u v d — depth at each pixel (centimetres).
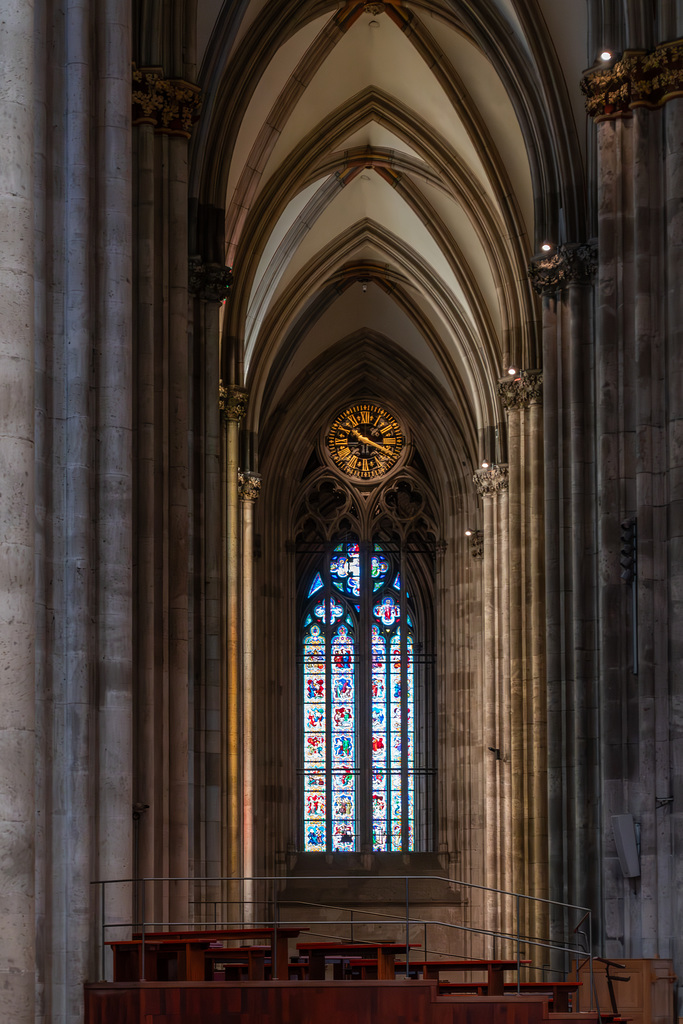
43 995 1523
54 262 1611
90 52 1662
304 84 3334
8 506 1211
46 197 1611
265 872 4688
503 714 3931
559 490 2819
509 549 3538
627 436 2144
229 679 3481
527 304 3491
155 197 2169
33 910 1188
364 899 4750
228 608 3500
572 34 2864
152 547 2017
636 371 2111
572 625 2803
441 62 3338
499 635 4066
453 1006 1612
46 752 1554
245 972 1866
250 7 2923
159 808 2031
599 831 2550
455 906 4719
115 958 1554
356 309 4881
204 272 2839
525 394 3469
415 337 4944
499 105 3341
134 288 2092
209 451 2777
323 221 4228
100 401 1630
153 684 2006
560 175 2892
